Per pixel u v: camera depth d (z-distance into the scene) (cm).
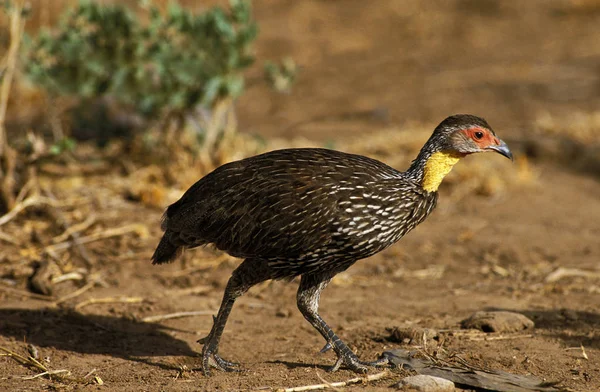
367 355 878
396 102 2252
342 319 1019
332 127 2002
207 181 852
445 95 2309
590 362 855
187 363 884
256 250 827
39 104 1941
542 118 1984
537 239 1330
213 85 1365
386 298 1100
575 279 1174
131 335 963
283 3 3384
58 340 934
